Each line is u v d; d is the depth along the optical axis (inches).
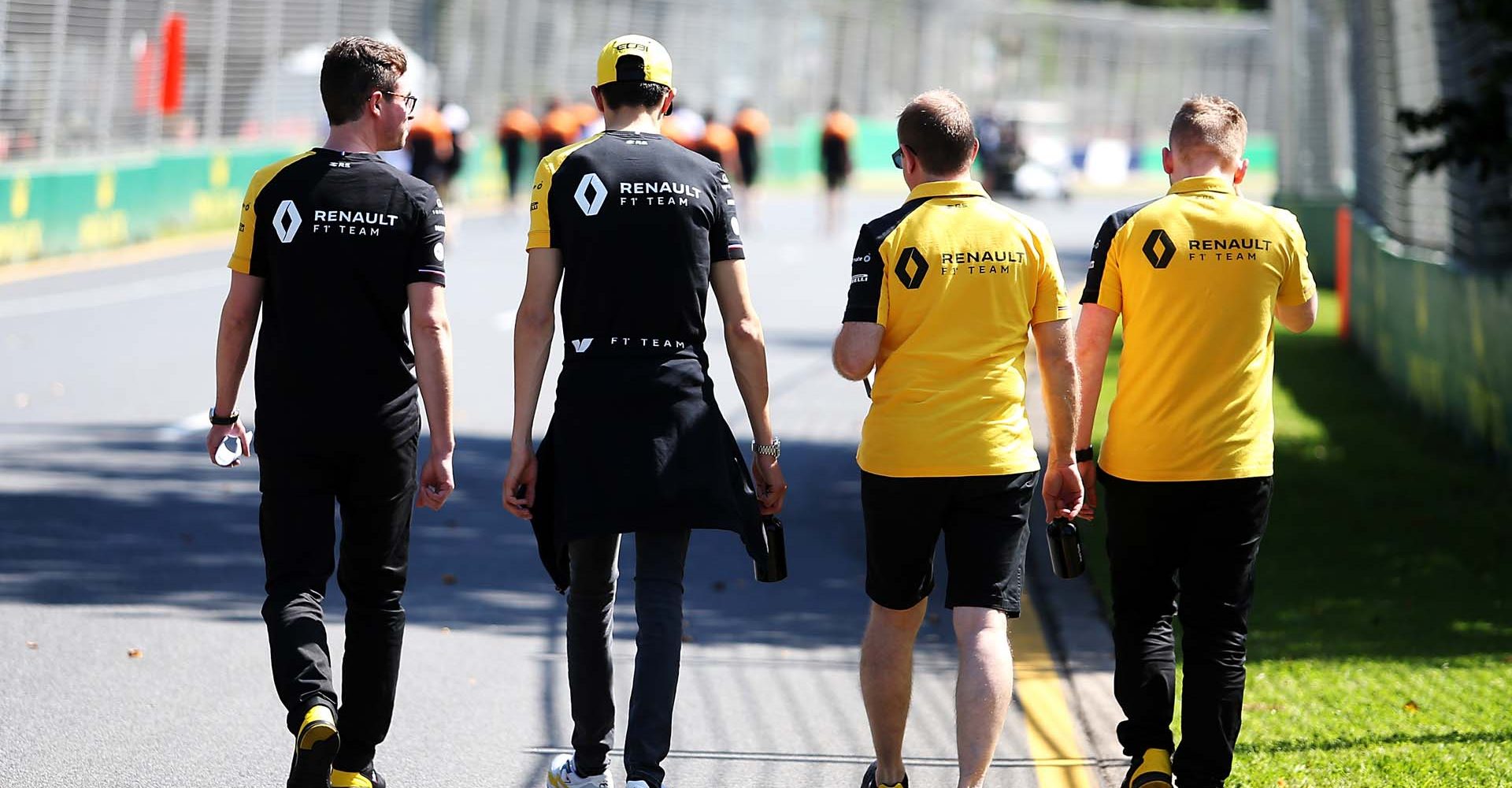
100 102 3846.0
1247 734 853.2
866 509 706.2
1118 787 806.5
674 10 7071.9
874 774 747.4
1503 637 1074.7
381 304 677.9
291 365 671.8
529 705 926.4
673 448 673.0
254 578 1184.8
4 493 1425.9
